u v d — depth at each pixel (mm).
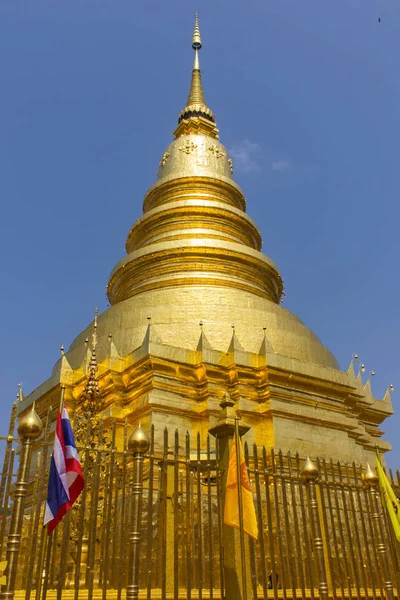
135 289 36406
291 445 26312
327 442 27609
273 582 12086
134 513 10867
